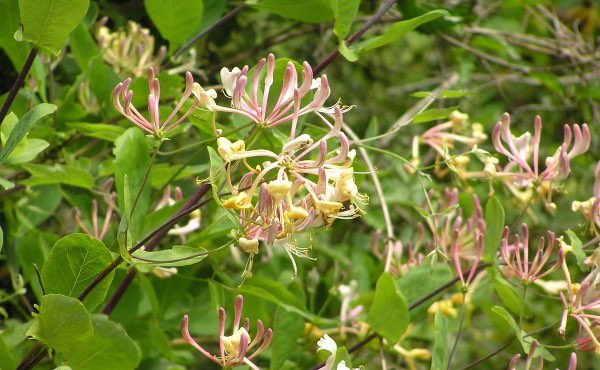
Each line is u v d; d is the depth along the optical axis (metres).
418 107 0.98
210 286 0.69
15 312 0.85
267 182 0.52
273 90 0.61
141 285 0.77
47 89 0.79
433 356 0.61
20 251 0.74
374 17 0.69
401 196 0.95
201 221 0.83
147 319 0.77
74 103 0.74
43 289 0.54
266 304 0.81
